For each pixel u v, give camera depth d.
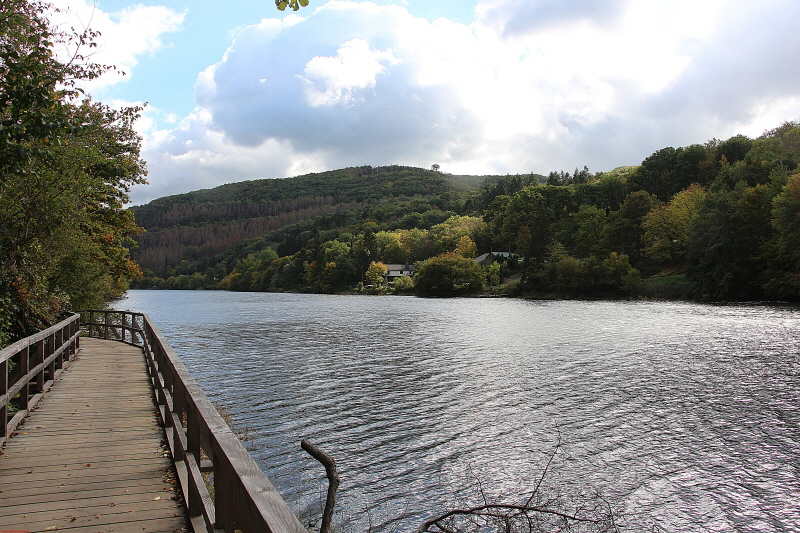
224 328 39.59
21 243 12.09
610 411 15.13
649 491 9.94
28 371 8.45
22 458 6.48
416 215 188.38
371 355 25.73
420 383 18.92
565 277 79.81
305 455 11.61
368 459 11.45
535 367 21.98
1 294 11.34
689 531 8.56
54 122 7.18
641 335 31.94
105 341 18.95
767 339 29.12
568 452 11.88
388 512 8.99
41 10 9.46
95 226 21.91
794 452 11.86
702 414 14.77
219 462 3.14
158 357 9.16
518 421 14.19
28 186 11.20
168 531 4.55
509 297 84.88
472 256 119.44
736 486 10.16
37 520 4.74
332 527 8.45
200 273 182.62
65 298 16.83
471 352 26.38
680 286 67.75
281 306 70.00
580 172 166.25
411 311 57.22
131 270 32.78
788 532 8.61
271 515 2.00
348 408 15.50
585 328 36.50
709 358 23.55
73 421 8.23
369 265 128.88
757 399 16.38
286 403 16.09
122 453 6.72
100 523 4.70
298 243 170.38
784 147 87.56
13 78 7.20
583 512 8.84
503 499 9.45
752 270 60.72
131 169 23.12
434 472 10.74
